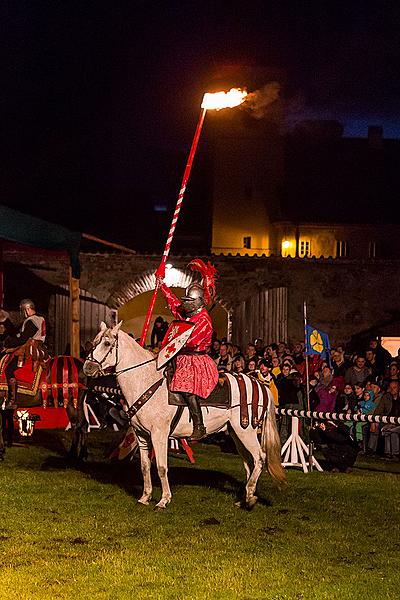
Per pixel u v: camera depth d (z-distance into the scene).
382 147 43.00
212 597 7.14
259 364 16.72
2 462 13.70
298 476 12.96
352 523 9.85
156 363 10.38
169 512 10.06
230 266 25.98
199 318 10.34
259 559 8.22
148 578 7.58
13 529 9.20
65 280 25.00
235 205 42.00
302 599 7.18
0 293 22.00
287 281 26.09
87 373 10.29
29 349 14.12
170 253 25.78
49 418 16.67
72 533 9.05
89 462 13.89
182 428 10.36
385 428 15.90
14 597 7.04
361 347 26.05
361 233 38.50
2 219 16.86
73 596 7.11
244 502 10.41
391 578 7.78
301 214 38.34
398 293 26.12
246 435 10.41
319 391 16.38
